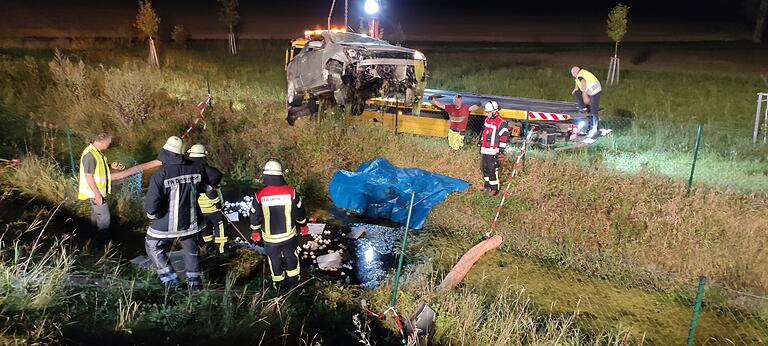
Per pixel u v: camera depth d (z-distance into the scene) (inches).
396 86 421.1
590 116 425.1
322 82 400.5
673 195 309.6
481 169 342.3
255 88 557.0
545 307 232.7
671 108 593.0
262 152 369.7
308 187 342.0
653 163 386.6
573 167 348.8
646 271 259.0
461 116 382.9
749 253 257.9
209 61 760.3
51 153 338.0
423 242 286.0
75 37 823.7
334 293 224.7
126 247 251.6
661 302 240.4
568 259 268.5
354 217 315.6
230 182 351.3
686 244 269.6
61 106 424.5
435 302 219.5
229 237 274.8
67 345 155.9
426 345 191.0
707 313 233.3
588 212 295.4
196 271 220.2
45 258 195.6
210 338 177.2
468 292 221.1
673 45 1098.7
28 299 171.5
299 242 278.2
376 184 329.1
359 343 192.9
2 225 233.6
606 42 1117.7
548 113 418.0
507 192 319.3
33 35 815.1
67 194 277.6
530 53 971.9
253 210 210.8
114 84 435.2
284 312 197.8
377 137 393.4
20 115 403.2
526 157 366.9
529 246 279.9
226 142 382.0
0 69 502.0
